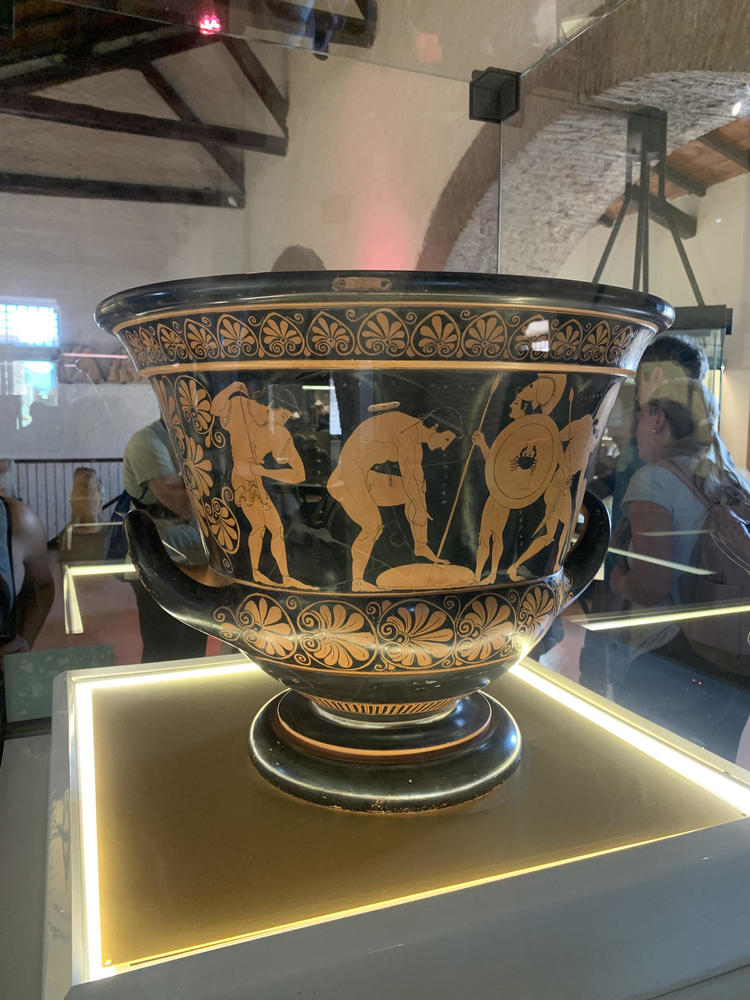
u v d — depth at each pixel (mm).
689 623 1010
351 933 423
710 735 902
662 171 1147
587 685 1040
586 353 494
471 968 427
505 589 544
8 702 1111
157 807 584
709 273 1074
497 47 1349
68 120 1650
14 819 792
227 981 391
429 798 574
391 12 1226
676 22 1036
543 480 518
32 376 1593
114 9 1200
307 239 1998
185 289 456
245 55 1581
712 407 1024
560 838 536
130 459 1078
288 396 473
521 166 1501
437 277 415
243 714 769
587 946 452
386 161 1887
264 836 545
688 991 480
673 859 493
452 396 462
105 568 1388
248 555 539
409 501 485
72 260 1766
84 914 454
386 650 524
